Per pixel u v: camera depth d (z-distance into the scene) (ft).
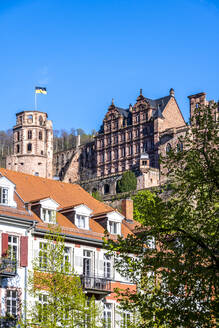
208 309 113.19
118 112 634.02
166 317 113.50
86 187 595.47
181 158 124.88
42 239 160.66
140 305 117.19
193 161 123.65
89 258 172.24
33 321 142.10
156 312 114.42
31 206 166.61
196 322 113.80
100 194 535.60
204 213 121.90
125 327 150.30
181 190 124.77
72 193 192.44
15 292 152.05
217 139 122.62
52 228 157.38
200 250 116.88
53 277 147.74
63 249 152.56
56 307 145.07
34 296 147.43
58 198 183.93
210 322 111.34
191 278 114.01
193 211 124.26
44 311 143.02
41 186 185.06
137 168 554.87
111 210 182.80
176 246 126.62
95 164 652.89
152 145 581.12
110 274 175.22
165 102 592.60
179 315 113.60
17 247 155.63
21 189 176.45
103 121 645.92
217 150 122.52
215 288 112.57
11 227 155.02
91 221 181.27
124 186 536.83
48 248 152.46
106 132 640.17
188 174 122.62
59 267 150.10
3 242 152.05
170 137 555.69
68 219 173.58
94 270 171.22
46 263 152.87
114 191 571.28
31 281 147.64
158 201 124.06
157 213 121.80
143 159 546.67
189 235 117.60
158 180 549.13
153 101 605.31
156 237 121.08
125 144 615.57
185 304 112.06
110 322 161.68
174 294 115.14
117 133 627.87
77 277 151.23
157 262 116.98
